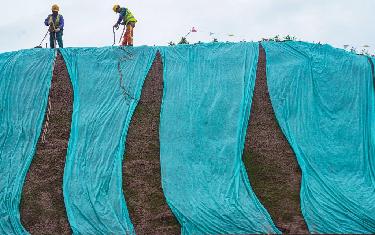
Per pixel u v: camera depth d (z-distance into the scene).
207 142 17.62
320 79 18.81
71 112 18.62
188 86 18.88
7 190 16.62
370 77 18.89
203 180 16.72
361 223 15.30
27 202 16.33
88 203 16.20
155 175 16.94
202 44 19.98
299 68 19.09
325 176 16.72
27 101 18.80
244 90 18.72
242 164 17.09
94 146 17.55
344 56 19.36
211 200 16.09
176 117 18.17
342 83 18.75
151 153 17.53
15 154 17.61
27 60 19.70
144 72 19.50
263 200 16.09
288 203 15.91
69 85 19.31
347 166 17.08
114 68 19.52
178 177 16.84
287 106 18.34
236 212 15.66
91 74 19.33
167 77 19.20
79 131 17.91
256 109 18.52
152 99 18.92
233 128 17.91
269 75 19.14
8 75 19.25
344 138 17.72
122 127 17.97
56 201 16.33
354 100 18.44
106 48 20.05
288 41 20.14
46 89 19.08
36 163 17.36
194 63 19.47
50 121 18.41
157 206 16.06
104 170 16.97
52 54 19.97
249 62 19.44
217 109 18.28
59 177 16.92
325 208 15.74
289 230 14.98
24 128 18.16
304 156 17.16
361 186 16.59
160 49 20.14
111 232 15.36
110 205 16.16
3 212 16.11
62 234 15.43
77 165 17.11
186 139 17.70
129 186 16.62
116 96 18.83
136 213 15.89
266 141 17.72
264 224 15.20
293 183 16.53
